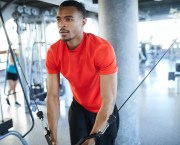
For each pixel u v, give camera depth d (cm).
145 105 442
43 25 488
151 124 339
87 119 171
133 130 262
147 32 864
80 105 174
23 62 448
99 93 158
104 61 135
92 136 121
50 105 163
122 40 239
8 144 298
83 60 143
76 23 133
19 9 447
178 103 449
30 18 483
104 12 238
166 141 280
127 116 253
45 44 485
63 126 355
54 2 403
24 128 356
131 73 247
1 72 813
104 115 132
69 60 147
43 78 510
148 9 696
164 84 627
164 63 928
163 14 757
